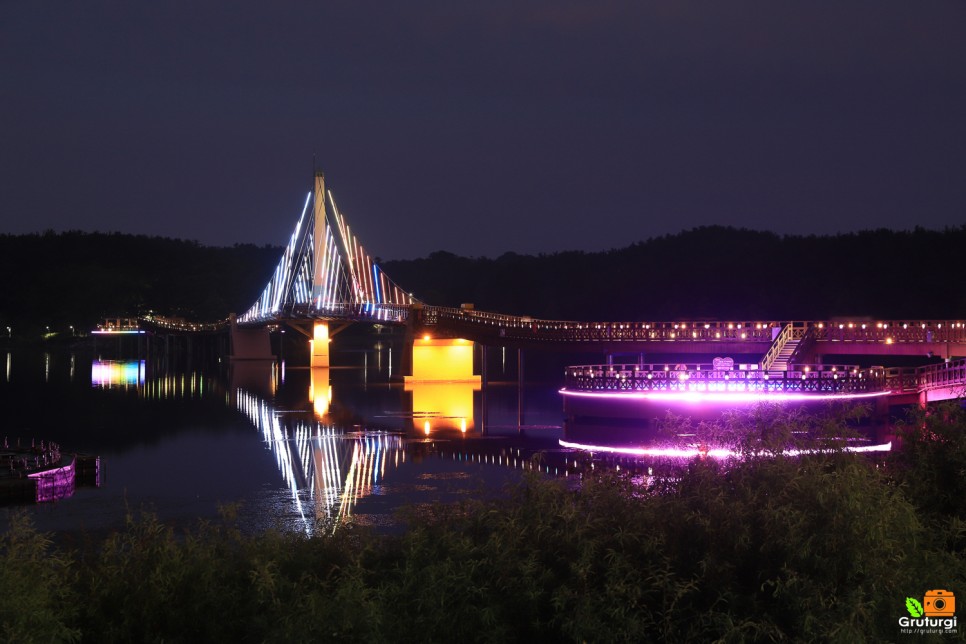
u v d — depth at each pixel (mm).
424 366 122062
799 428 14539
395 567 14250
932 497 16531
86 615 13469
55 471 47969
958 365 60906
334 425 76312
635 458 46719
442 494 44031
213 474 52406
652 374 56375
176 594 13820
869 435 51281
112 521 39531
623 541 12992
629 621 11812
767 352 71250
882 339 69062
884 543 12141
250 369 165625
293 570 14797
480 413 83250
